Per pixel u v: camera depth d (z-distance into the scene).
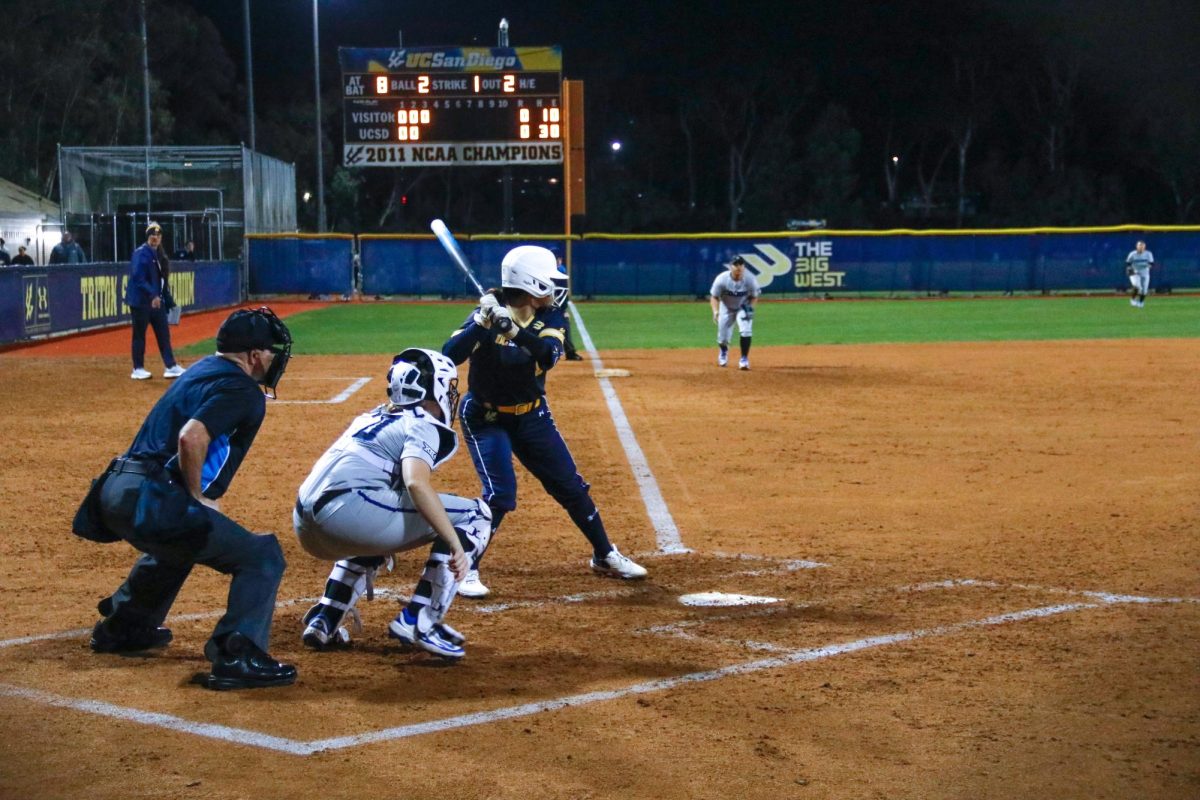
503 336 8.41
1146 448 14.66
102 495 6.73
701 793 5.32
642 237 51.16
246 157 50.06
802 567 9.38
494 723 6.15
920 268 51.69
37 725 6.13
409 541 7.12
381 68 47.12
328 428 16.38
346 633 7.50
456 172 102.31
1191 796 5.30
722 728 6.07
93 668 7.03
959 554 9.70
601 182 103.50
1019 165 97.06
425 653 7.34
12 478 12.99
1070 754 5.74
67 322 31.98
